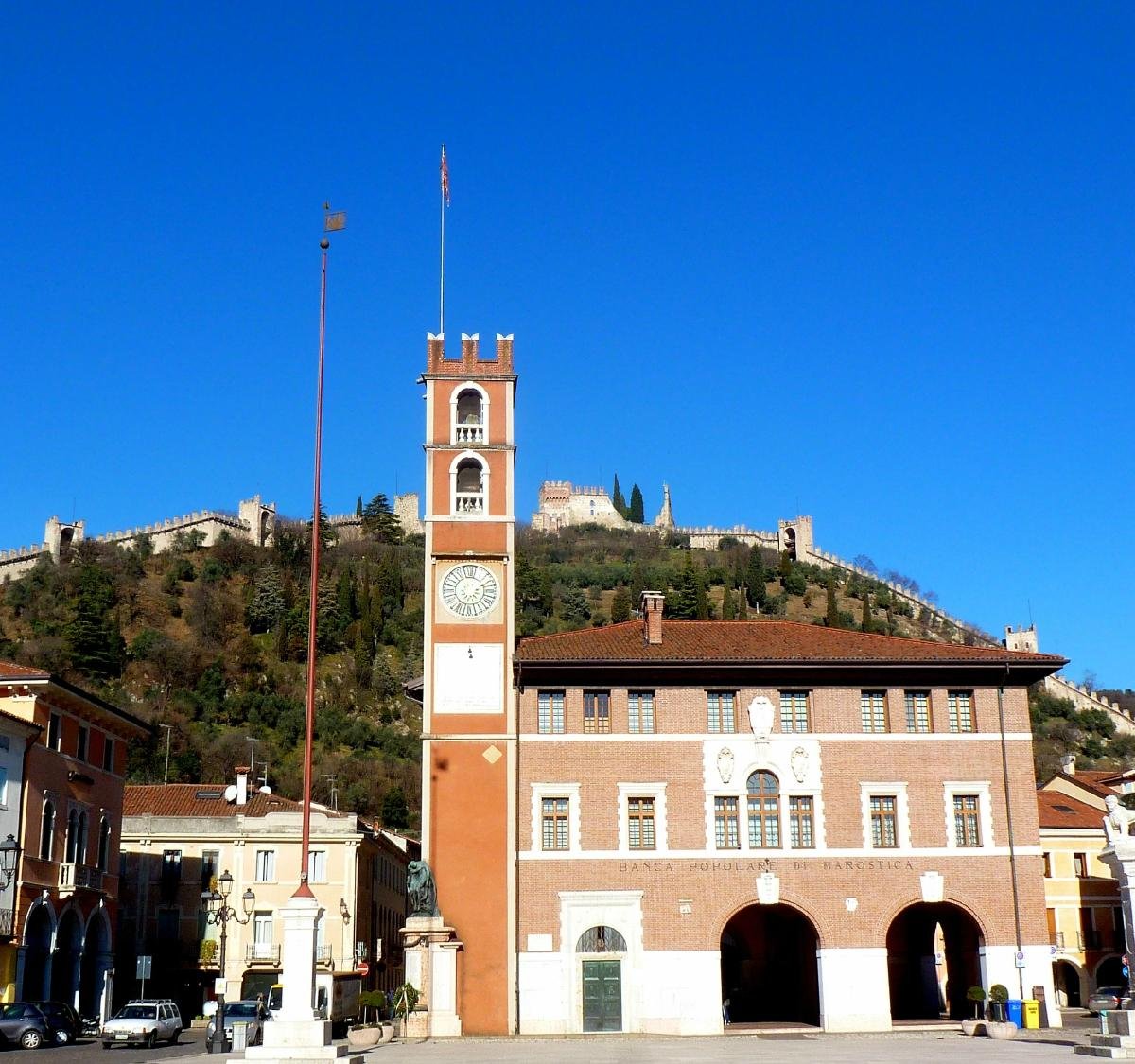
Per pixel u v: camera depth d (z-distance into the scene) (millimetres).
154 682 166000
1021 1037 55781
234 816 89188
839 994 58969
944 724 62719
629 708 62125
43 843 66312
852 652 64375
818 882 60094
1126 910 45125
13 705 66625
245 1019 57688
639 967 58500
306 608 189750
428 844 59344
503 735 60812
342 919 86688
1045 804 92000
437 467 64750
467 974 57812
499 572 63188
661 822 60438
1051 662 62938
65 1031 57812
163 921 86938
